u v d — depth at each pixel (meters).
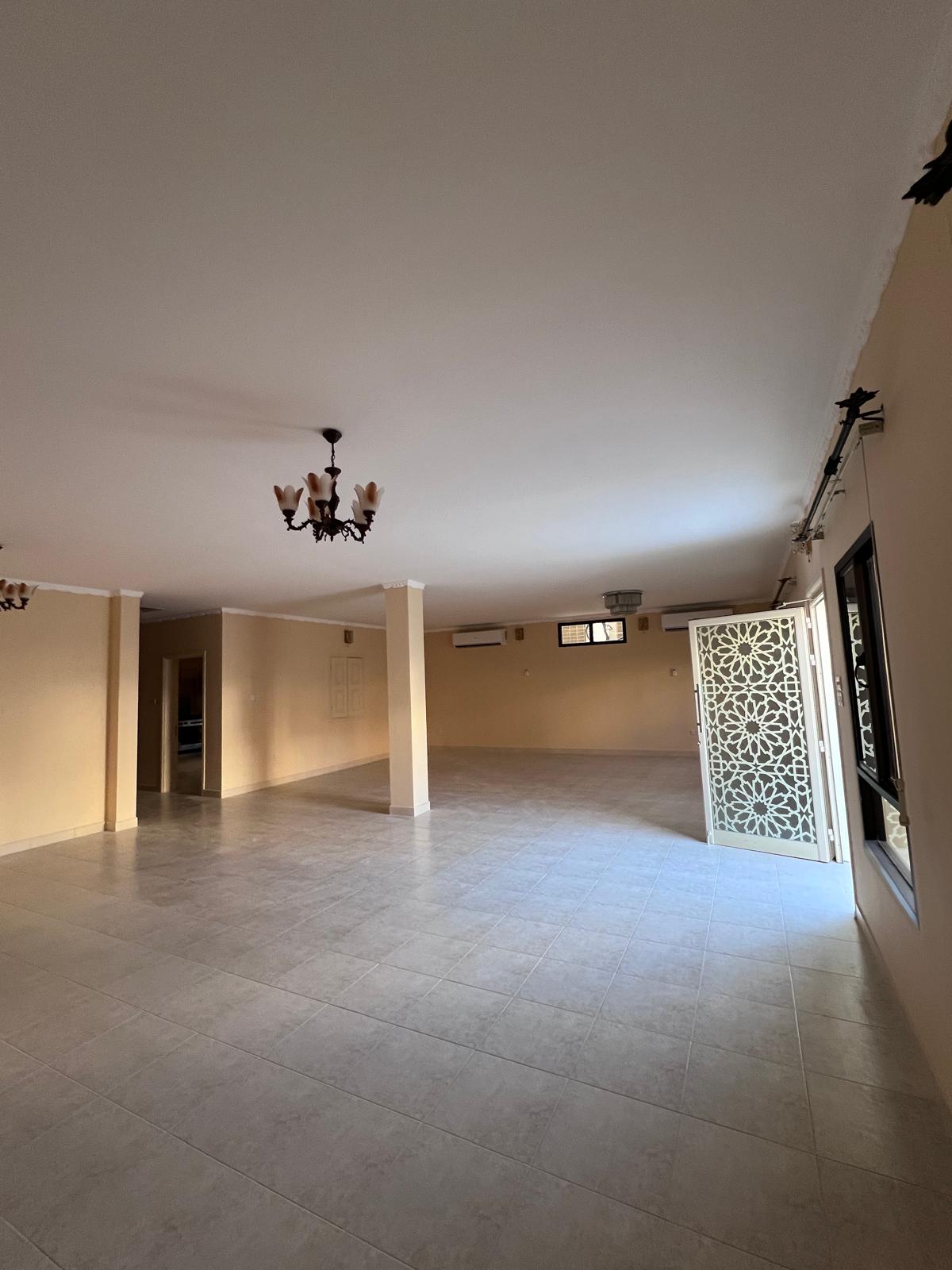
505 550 5.48
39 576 5.83
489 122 1.30
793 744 4.80
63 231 1.54
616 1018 2.56
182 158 1.35
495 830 5.80
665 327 2.11
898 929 2.52
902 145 1.40
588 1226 1.59
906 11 1.10
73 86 1.17
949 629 1.55
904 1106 1.98
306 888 4.32
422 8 1.06
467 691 11.95
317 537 2.85
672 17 1.10
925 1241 1.52
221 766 7.95
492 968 3.03
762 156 1.41
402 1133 1.95
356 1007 2.71
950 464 1.43
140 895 4.29
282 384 2.37
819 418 2.86
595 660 10.92
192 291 1.80
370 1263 1.51
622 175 1.45
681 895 3.97
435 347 2.16
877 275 1.82
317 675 9.62
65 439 2.76
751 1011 2.57
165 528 4.27
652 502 4.16
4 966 3.19
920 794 1.97
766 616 4.93
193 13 1.05
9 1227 1.64
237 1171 1.81
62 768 6.11
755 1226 1.58
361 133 1.31
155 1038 2.51
